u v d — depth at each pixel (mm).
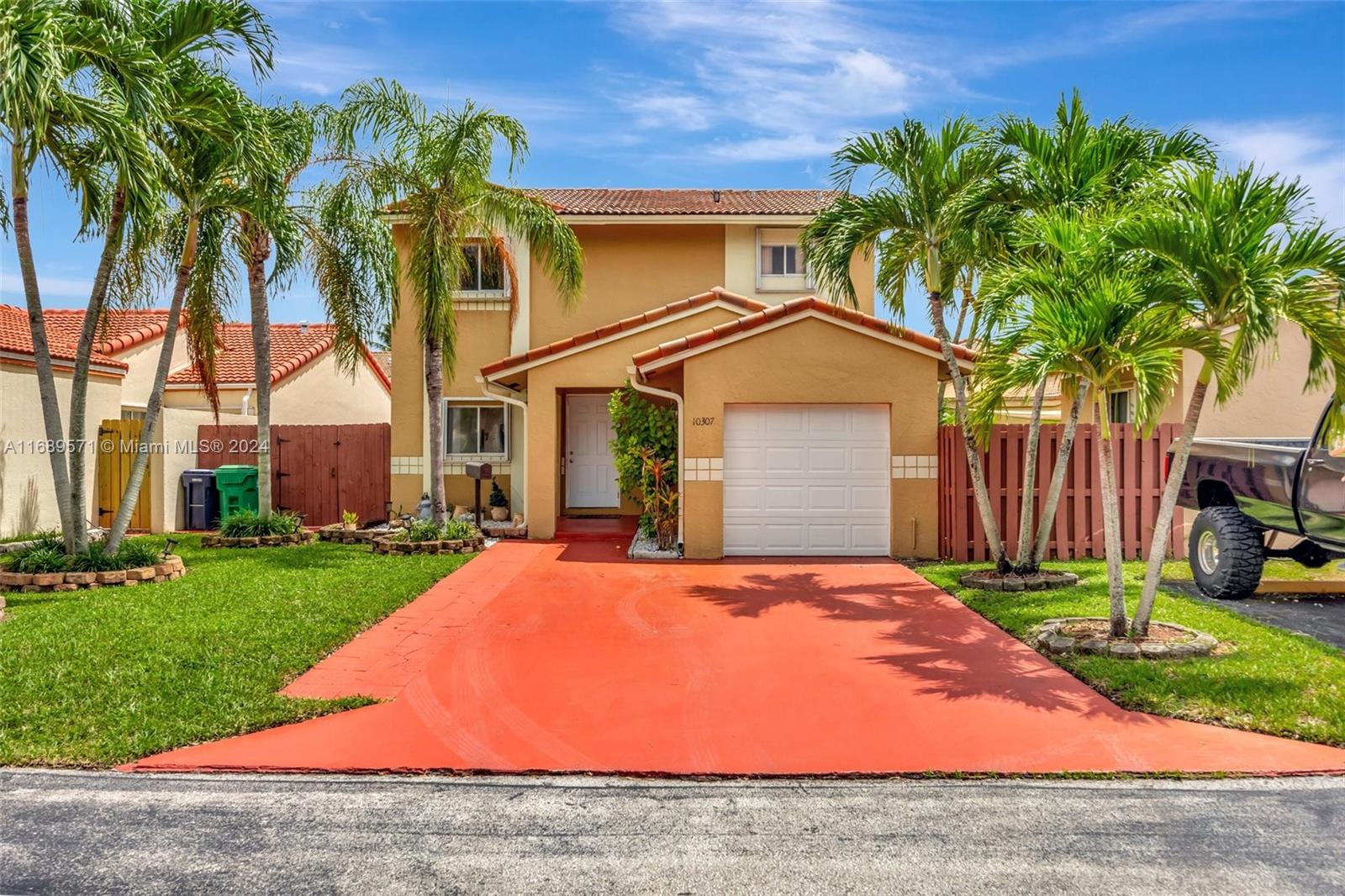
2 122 8719
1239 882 3934
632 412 13539
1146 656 7137
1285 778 5090
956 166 10453
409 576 10945
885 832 4457
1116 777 5129
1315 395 11453
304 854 4211
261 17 10570
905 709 6266
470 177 13023
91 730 5652
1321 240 6543
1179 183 7133
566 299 14703
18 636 7750
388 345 16578
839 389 12477
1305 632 7938
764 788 5039
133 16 9805
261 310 14883
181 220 12125
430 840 4375
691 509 12508
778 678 6984
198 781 5090
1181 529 12297
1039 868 4070
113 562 10656
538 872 4047
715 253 17234
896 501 12477
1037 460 12242
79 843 4301
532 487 14594
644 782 5129
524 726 5969
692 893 3869
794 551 12719
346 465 17844
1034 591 10047
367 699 6430
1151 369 7055
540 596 10039
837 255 10883
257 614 8688
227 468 17109
